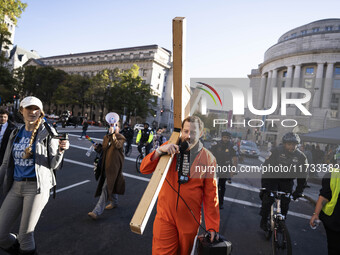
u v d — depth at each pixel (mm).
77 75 47312
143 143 7695
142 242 2957
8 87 23750
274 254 2609
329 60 15172
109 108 44250
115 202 3994
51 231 3027
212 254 1479
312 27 40656
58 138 2096
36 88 51750
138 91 41562
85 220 3428
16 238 2189
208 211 1626
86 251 2660
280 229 2582
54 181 2289
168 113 56344
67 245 2744
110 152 3578
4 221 2031
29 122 2141
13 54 88875
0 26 15664
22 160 2076
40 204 2104
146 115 43000
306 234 3691
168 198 1628
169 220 1621
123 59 56344
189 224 1595
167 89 57531
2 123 4102
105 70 43562
